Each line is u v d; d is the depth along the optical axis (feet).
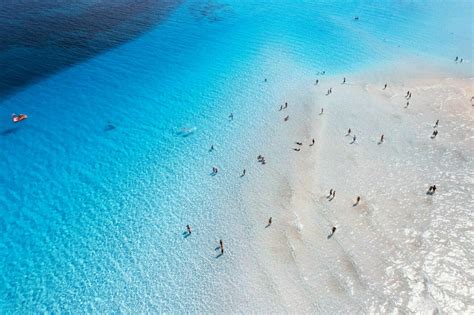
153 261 93.45
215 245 96.02
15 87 168.96
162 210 108.06
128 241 99.14
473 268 85.40
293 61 190.60
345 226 97.09
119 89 169.58
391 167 116.16
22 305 84.79
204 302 83.30
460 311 77.61
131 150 132.77
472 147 123.13
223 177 118.32
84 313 82.79
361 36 219.00
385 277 84.43
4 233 102.01
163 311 82.38
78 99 162.09
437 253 89.10
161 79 177.27
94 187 117.39
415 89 160.25
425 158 119.34
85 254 96.17
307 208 103.24
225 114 149.59
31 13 257.75
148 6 280.72
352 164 118.01
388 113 143.23
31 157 129.59
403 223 96.99
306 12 259.60
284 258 90.22
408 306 78.84
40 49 204.95
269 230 98.07
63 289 87.97
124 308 83.46
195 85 171.63
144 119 148.97
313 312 78.84
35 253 96.68
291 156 123.75
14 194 114.62
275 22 243.19
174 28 237.66
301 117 144.05
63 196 114.11
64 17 253.24
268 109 150.71
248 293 83.87
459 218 97.66
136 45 213.46
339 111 145.79
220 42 216.13
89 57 198.59
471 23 236.63
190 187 115.55
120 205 110.52
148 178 120.16
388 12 257.55
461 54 194.90
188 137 137.90
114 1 290.76
